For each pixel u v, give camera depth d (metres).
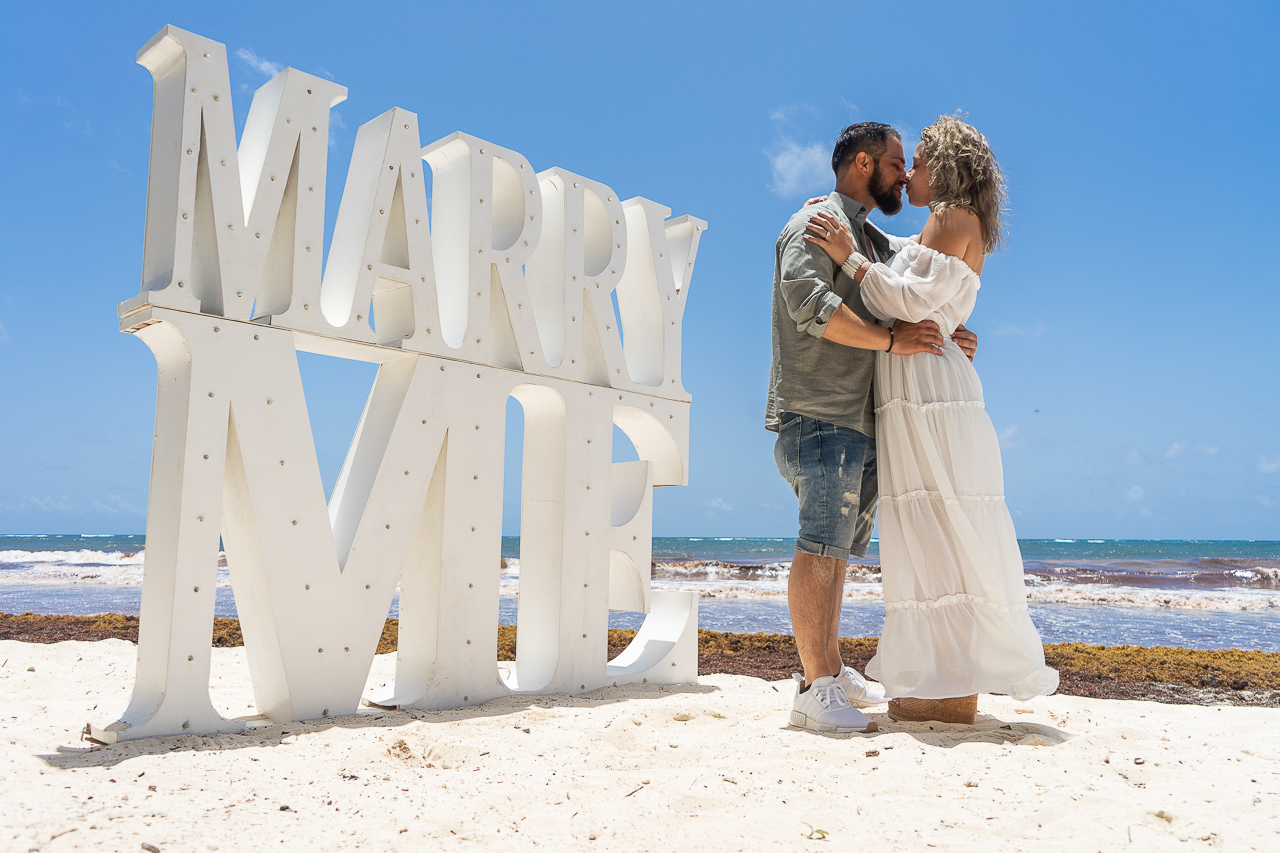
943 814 1.72
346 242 3.06
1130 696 3.75
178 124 2.58
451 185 3.46
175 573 2.44
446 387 3.16
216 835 1.55
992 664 2.57
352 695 2.84
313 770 2.06
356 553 2.87
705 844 1.54
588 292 3.78
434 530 3.15
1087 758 2.17
